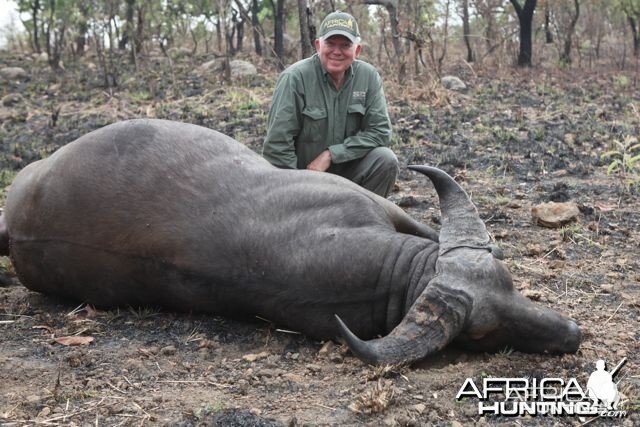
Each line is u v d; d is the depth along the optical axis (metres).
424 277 4.07
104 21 16.56
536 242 6.16
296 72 5.47
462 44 22.09
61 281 4.90
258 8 18.34
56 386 3.84
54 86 14.73
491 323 3.99
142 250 4.55
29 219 4.87
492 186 7.78
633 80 16.30
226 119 10.88
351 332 3.91
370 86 5.63
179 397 3.80
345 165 5.75
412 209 7.01
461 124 10.73
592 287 5.25
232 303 4.50
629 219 6.73
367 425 3.53
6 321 4.77
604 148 9.40
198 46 20.61
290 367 4.12
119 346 4.39
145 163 4.62
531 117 11.48
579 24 22.38
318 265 4.21
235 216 4.41
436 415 3.63
